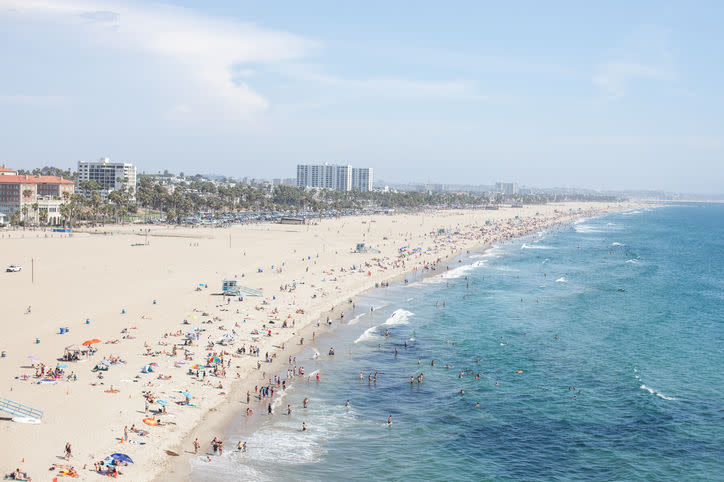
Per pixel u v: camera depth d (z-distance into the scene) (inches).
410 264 6786.4
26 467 1721.2
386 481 1909.4
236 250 7071.9
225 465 1925.4
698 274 6943.9
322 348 3302.2
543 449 2190.0
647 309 4682.6
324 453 2076.8
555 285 5748.0
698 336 3838.6
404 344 3469.5
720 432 2352.4
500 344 3533.5
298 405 2484.0
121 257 6067.9
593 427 2393.0
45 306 3688.5
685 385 2888.8
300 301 4394.7
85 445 1897.1
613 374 3034.0
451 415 2471.7
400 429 2315.5
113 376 2511.1
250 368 2844.5
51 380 2393.0
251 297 4355.3
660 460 2118.6
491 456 2126.0
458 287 5457.7
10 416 2043.6
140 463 1849.2
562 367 3134.8
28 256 5861.2
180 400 2358.5
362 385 2770.7
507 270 6678.2
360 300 4672.7
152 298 4101.9
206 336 3250.5
